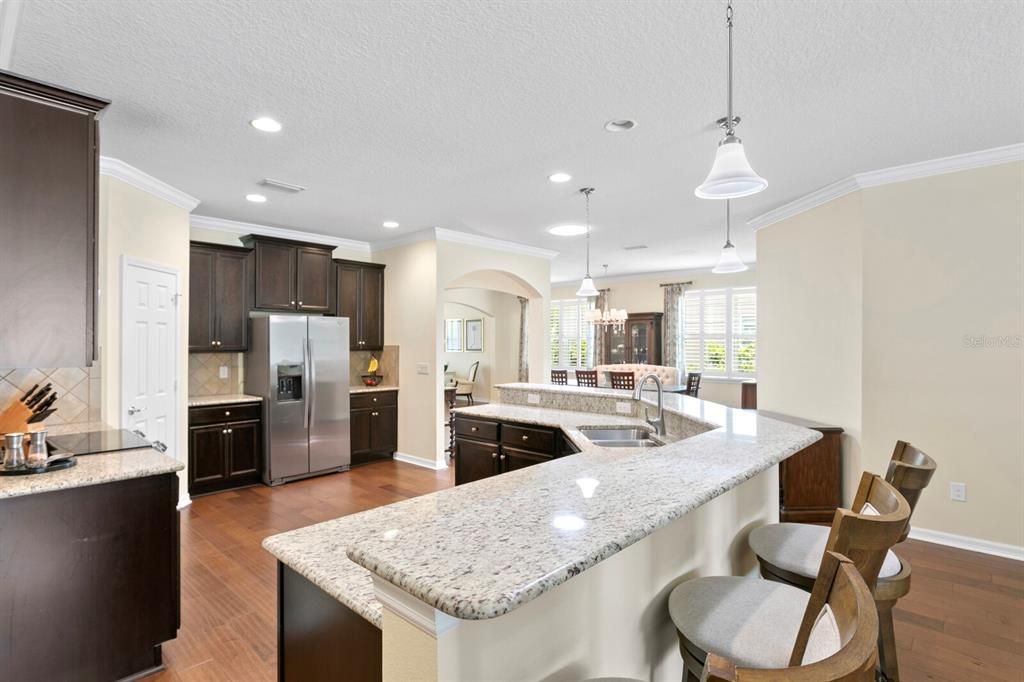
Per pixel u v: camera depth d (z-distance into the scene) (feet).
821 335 13.32
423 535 2.90
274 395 15.87
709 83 7.54
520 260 20.94
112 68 7.14
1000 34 6.33
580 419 11.61
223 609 8.62
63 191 6.75
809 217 13.73
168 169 11.38
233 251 15.97
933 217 11.14
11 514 6.07
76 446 8.11
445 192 13.09
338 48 6.66
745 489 5.90
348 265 19.03
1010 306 10.45
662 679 4.41
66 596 6.41
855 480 12.12
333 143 9.86
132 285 11.53
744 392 22.35
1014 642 7.60
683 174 11.62
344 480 16.56
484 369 37.99
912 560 10.34
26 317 6.51
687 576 4.76
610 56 6.83
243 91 7.81
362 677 3.52
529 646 3.03
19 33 6.28
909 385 11.44
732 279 27.22
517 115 8.63
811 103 8.21
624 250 21.94
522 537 2.86
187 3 5.75
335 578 3.78
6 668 6.00
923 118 8.82
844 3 5.74
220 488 15.33
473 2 5.73
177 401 13.42
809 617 2.78
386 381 20.04
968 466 10.88
